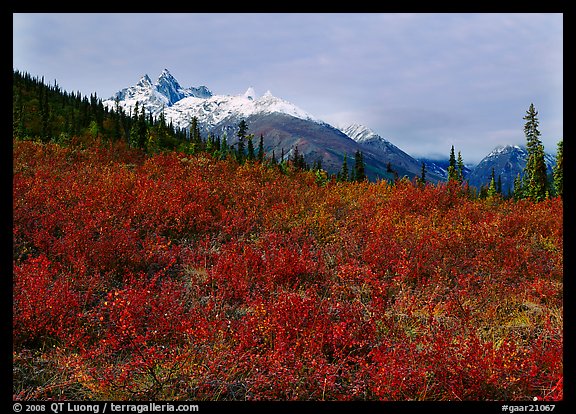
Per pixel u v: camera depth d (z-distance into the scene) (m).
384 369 4.50
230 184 14.84
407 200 14.45
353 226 11.70
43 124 65.00
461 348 4.93
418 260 9.10
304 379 4.75
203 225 11.02
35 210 10.49
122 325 5.34
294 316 5.68
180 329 5.59
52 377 4.87
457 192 16.05
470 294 7.79
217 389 4.66
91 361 5.18
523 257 9.62
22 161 16.39
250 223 11.60
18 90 83.94
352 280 8.05
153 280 7.18
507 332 6.08
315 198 14.47
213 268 8.41
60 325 5.74
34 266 7.07
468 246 10.48
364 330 5.76
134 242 9.12
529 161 42.88
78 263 7.73
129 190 12.87
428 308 6.57
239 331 5.50
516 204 16.58
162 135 79.19
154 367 4.92
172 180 14.56
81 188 12.32
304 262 8.51
